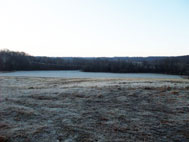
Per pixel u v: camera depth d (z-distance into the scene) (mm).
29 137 3650
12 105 6406
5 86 13039
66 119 4797
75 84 12969
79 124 4410
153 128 4098
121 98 7223
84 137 3643
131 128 4113
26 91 9891
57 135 3754
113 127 4184
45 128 4152
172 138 3564
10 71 55719
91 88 9750
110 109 5742
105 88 9516
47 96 8047
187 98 6855
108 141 3455
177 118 4746
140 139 3531
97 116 5031
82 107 6051
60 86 12188
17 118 4906
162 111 5402
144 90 8617
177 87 9133
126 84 11023
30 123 4508
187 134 3740
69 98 7539
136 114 5164
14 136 3693
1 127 4215
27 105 6422
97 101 6883
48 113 5367
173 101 6516
